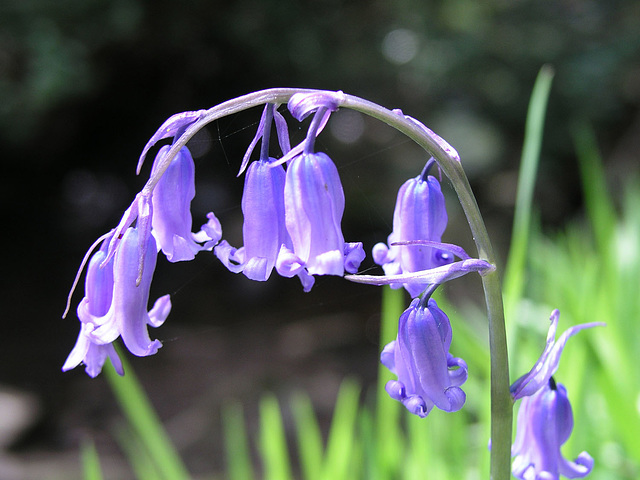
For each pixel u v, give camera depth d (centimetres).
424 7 799
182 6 694
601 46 830
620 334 258
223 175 744
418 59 801
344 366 656
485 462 194
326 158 101
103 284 105
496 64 818
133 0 647
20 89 651
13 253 828
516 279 181
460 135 814
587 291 267
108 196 859
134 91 791
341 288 773
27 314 737
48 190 867
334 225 100
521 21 843
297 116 98
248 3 714
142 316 101
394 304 215
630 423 197
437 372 106
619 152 782
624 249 326
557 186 835
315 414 574
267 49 741
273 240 102
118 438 549
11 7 616
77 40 644
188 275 782
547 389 119
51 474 495
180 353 680
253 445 528
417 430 210
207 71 776
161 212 102
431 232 114
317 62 756
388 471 212
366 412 218
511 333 178
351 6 764
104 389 617
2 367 641
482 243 107
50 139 806
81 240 844
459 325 252
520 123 841
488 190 819
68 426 563
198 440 555
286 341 702
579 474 120
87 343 105
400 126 103
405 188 115
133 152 841
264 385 625
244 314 752
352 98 100
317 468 236
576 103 823
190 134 99
